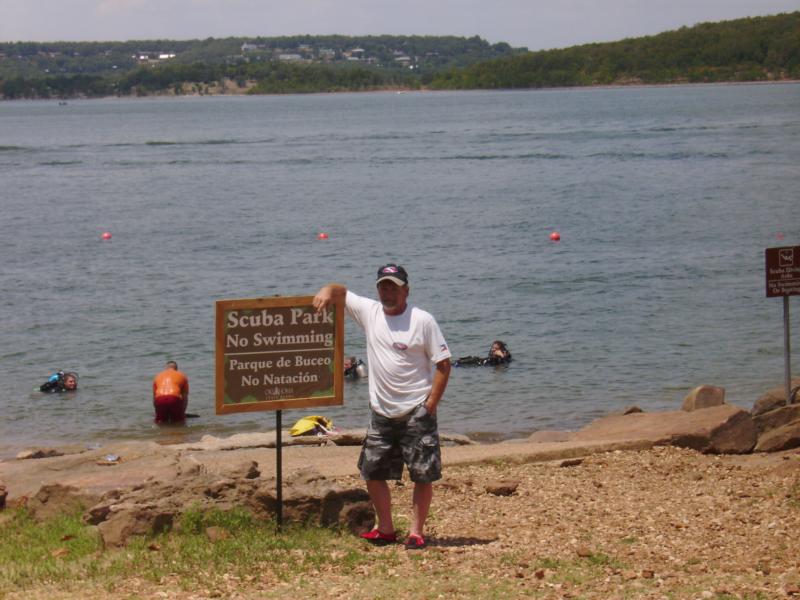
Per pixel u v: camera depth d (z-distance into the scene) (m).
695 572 6.58
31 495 8.85
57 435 15.78
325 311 7.45
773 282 12.00
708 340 20.91
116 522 7.33
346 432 13.41
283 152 80.12
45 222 41.78
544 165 63.50
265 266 31.14
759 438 11.52
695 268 28.98
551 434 12.78
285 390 7.42
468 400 17.36
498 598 6.14
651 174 56.12
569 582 6.42
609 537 7.46
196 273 29.92
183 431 15.95
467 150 77.19
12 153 83.81
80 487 8.40
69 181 59.09
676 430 11.27
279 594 6.24
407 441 7.05
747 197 44.91
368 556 7.00
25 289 27.56
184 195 51.50
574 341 21.27
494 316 23.84
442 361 6.96
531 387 18.06
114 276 29.45
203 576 6.54
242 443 12.84
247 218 42.53
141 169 66.50
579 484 9.34
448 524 7.93
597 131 97.12
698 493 8.78
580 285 27.19
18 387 18.48
